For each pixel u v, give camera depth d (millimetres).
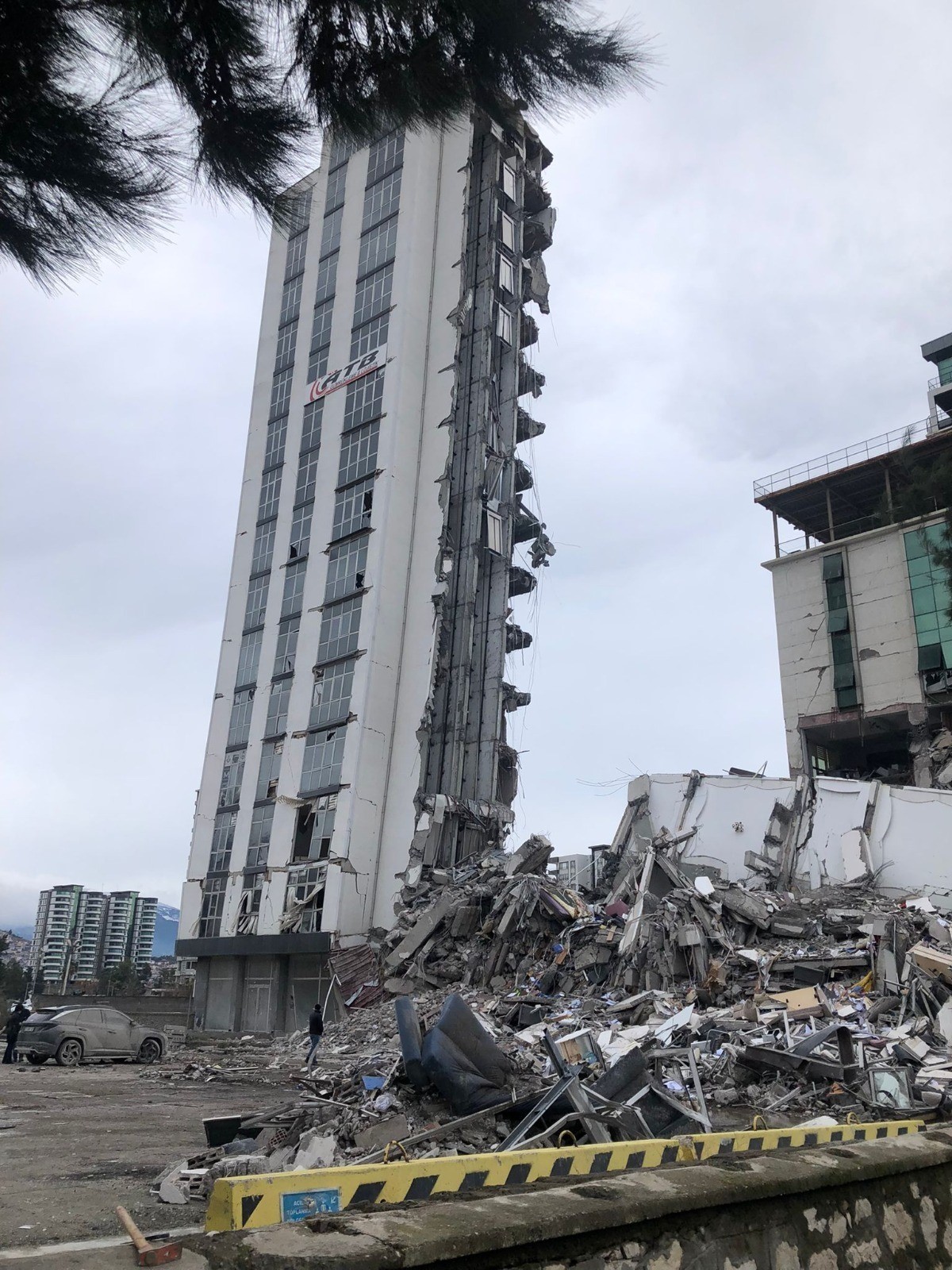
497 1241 2115
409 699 39719
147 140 4277
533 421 47344
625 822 33688
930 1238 3662
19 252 4332
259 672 45406
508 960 27125
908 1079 9891
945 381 53219
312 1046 20797
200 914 42656
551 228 50188
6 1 3777
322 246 52125
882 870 28047
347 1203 2621
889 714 46938
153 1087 16984
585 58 4562
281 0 4246
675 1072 10805
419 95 4582
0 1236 5016
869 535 50812
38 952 194125
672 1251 2611
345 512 44156
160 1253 1936
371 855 37750
